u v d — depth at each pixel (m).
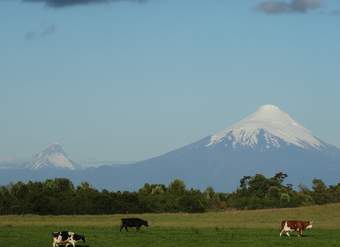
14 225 80.81
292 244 60.16
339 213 98.19
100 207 128.88
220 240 62.84
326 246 58.84
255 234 69.06
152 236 66.25
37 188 136.12
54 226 79.06
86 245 59.03
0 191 132.25
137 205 133.50
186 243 60.41
